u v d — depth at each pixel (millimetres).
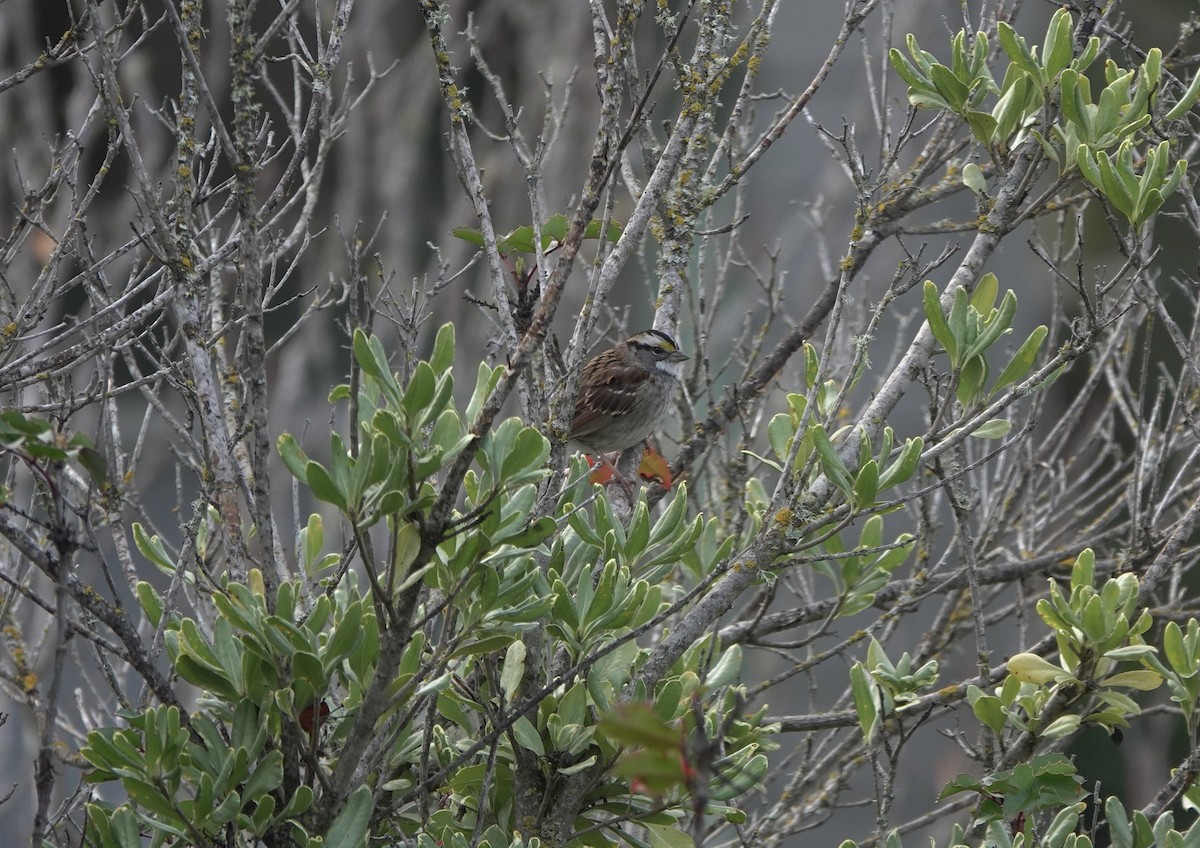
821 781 11789
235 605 6168
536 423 7391
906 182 11289
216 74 15766
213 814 6090
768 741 7848
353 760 6258
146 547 7121
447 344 6055
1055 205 9797
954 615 11469
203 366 7336
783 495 7914
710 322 11812
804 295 16875
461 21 18469
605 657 7676
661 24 7562
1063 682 8031
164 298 8227
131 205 15320
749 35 8016
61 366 7984
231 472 7297
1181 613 10852
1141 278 8547
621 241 7391
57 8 16156
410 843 7059
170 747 6039
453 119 7727
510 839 7285
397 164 17688
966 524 8547
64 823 7578
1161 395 10766
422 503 5785
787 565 7652
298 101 10398
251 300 6113
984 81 8562
